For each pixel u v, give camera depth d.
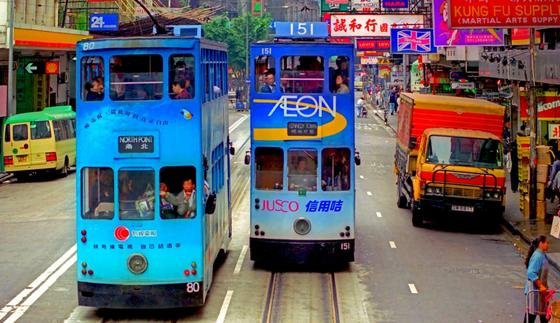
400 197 38.91
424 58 67.94
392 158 61.53
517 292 23.53
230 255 28.08
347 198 25.09
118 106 19.91
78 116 20.03
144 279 19.97
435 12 42.34
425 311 21.44
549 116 35.75
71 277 24.95
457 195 32.72
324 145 25.00
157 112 19.94
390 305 22.02
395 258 28.09
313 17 185.88
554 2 29.58
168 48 19.91
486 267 26.86
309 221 25.09
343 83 25.00
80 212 20.05
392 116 107.00
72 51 70.25
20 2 60.88
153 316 20.77
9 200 40.94
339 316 20.89
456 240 31.61
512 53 39.72
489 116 34.69
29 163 48.25
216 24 120.56
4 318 20.69
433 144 33.56
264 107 25.09
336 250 25.09
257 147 25.20
